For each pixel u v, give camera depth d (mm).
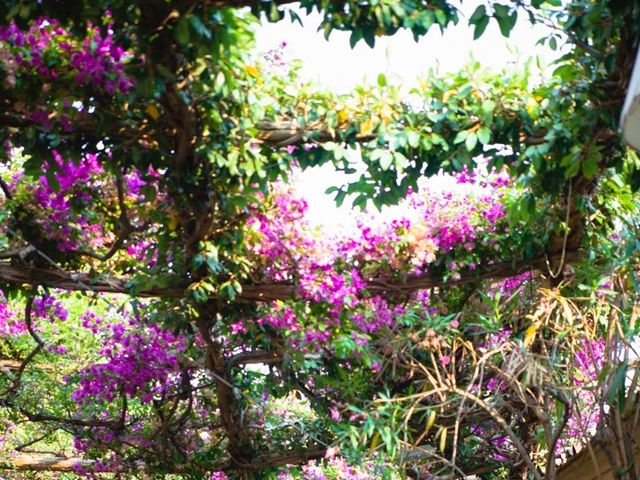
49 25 3053
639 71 1146
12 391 6309
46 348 6293
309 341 4363
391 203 3730
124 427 5832
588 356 4008
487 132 3516
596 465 3582
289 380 5230
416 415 5129
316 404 5230
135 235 4328
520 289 4574
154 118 3123
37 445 7660
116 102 3188
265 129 3545
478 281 4512
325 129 3568
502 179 4449
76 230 4211
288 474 5965
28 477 7035
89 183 4141
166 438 5719
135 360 5289
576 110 3385
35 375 6496
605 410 3834
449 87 3598
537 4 2945
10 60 3014
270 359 5086
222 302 4277
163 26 2697
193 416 5848
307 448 5598
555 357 3965
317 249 4094
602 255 4270
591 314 4320
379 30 2850
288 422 5531
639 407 3539
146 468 5887
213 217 3674
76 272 4242
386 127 3584
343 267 4332
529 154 3496
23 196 4176
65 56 3076
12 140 3309
